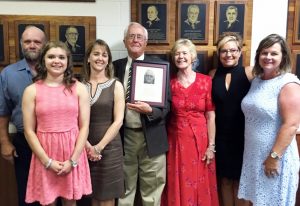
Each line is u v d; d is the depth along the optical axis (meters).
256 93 1.66
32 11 2.05
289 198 1.60
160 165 1.90
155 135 1.85
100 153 1.70
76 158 1.54
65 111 1.52
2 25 2.04
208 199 1.93
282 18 2.17
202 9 2.11
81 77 1.77
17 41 2.06
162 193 2.00
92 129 1.71
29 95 1.51
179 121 1.88
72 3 2.07
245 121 1.74
